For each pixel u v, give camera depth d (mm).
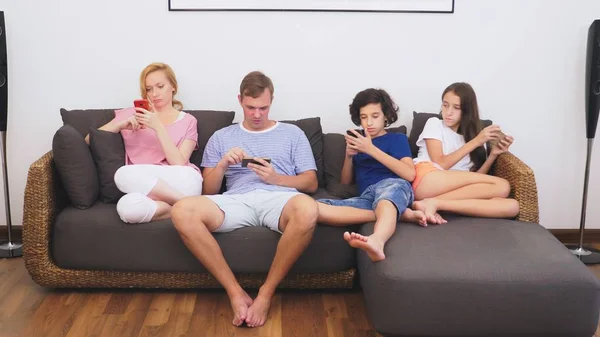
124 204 2475
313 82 3178
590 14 3119
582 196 3270
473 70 3180
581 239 3180
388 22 3123
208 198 2475
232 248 2498
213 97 3182
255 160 2605
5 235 3242
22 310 2471
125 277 2602
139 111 2695
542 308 2059
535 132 3236
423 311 2074
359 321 2420
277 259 2420
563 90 3193
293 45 3137
